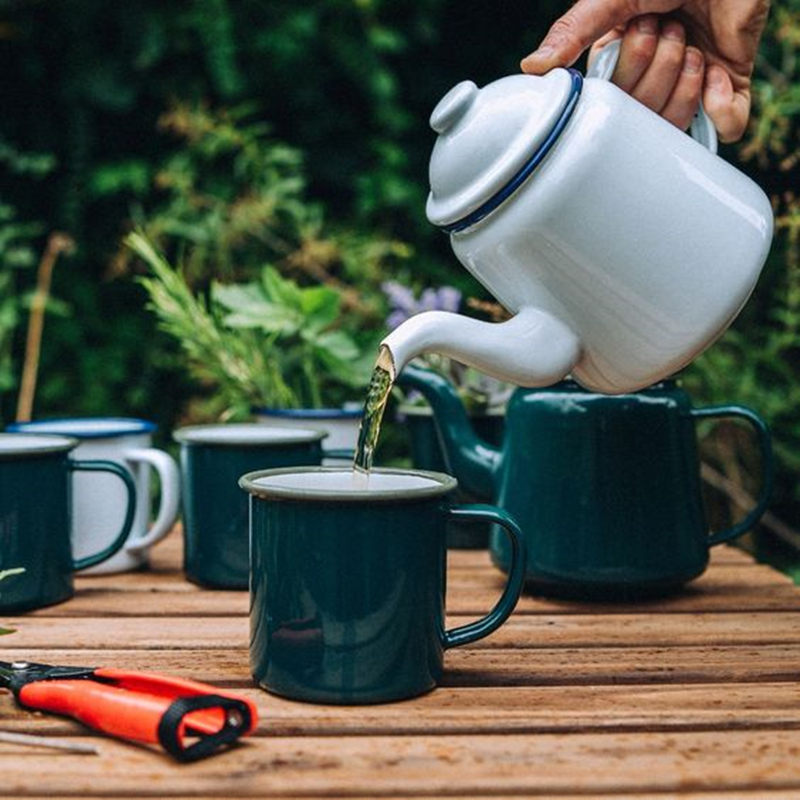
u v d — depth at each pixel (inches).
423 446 55.0
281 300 62.6
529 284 35.2
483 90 35.5
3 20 97.0
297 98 103.1
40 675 32.0
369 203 99.7
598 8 38.4
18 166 95.9
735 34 41.2
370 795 26.7
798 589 47.0
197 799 26.6
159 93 100.2
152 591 46.9
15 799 26.6
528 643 38.9
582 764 28.1
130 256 96.0
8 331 93.4
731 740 29.8
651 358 35.7
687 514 44.8
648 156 34.4
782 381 89.9
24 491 42.9
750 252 35.0
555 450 44.2
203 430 49.9
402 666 32.6
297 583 32.4
